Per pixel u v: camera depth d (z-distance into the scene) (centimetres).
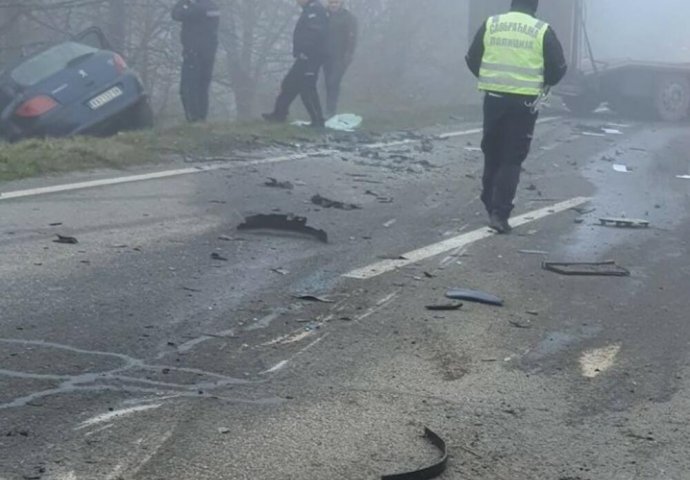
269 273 685
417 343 557
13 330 537
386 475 390
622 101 2377
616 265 761
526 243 827
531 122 877
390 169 1207
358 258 741
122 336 539
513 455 421
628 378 520
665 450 433
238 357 520
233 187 1013
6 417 429
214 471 390
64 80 1363
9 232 753
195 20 1555
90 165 1077
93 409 443
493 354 546
